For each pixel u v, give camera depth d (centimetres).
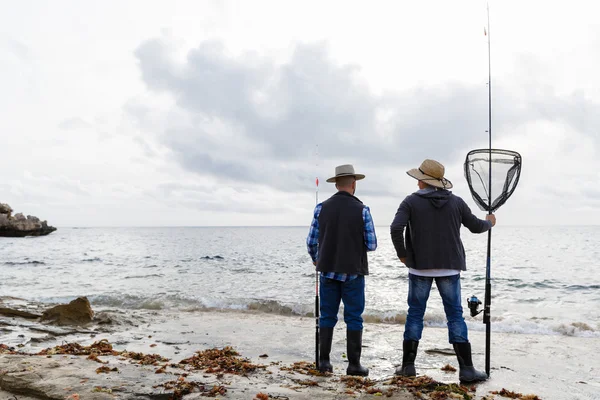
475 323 859
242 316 938
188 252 4466
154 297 1180
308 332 746
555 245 5719
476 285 1762
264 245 6262
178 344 647
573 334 774
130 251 4709
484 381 423
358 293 419
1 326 759
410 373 412
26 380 340
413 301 422
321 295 432
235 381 371
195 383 347
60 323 786
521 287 1694
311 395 327
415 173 432
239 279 1952
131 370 383
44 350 507
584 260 3147
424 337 705
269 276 2102
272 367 466
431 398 323
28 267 2697
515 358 571
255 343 657
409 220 418
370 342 667
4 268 2622
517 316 980
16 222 9406
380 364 538
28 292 1470
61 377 351
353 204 420
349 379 382
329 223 419
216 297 1253
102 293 1408
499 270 2412
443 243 402
